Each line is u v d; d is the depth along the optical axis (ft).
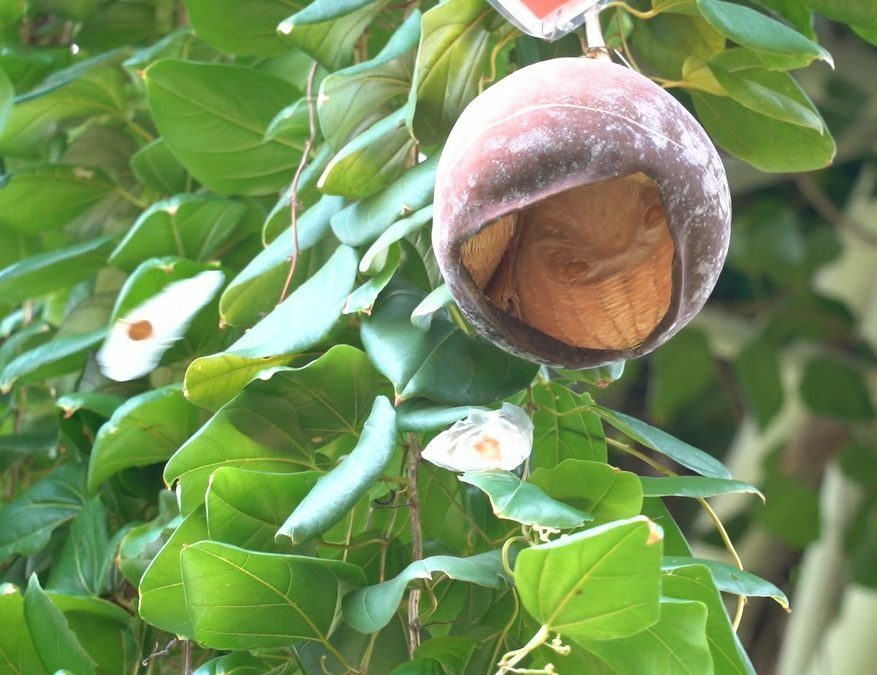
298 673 7.91
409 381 7.72
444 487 8.25
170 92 8.88
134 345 8.54
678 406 14.67
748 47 7.84
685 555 7.98
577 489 7.63
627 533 6.97
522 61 8.31
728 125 8.39
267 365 7.94
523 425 7.61
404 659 7.85
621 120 7.18
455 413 7.62
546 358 7.41
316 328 7.92
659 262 7.41
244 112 8.95
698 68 8.29
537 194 7.15
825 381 14.62
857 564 14.30
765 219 15.07
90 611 8.42
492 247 7.43
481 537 8.18
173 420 8.39
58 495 8.92
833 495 14.99
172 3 9.99
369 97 8.20
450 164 7.27
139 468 8.76
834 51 14.06
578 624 7.14
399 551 8.02
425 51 7.91
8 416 9.71
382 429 7.64
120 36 10.00
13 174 9.38
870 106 14.42
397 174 8.11
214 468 7.93
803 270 14.96
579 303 7.44
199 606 7.47
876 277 15.65
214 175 9.01
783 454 14.78
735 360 14.87
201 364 7.85
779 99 8.16
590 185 7.29
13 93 9.29
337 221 8.11
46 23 10.05
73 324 9.20
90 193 9.54
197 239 9.03
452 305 7.94
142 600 7.75
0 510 8.90
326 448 8.29
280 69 9.25
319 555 8.22
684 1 8.12
